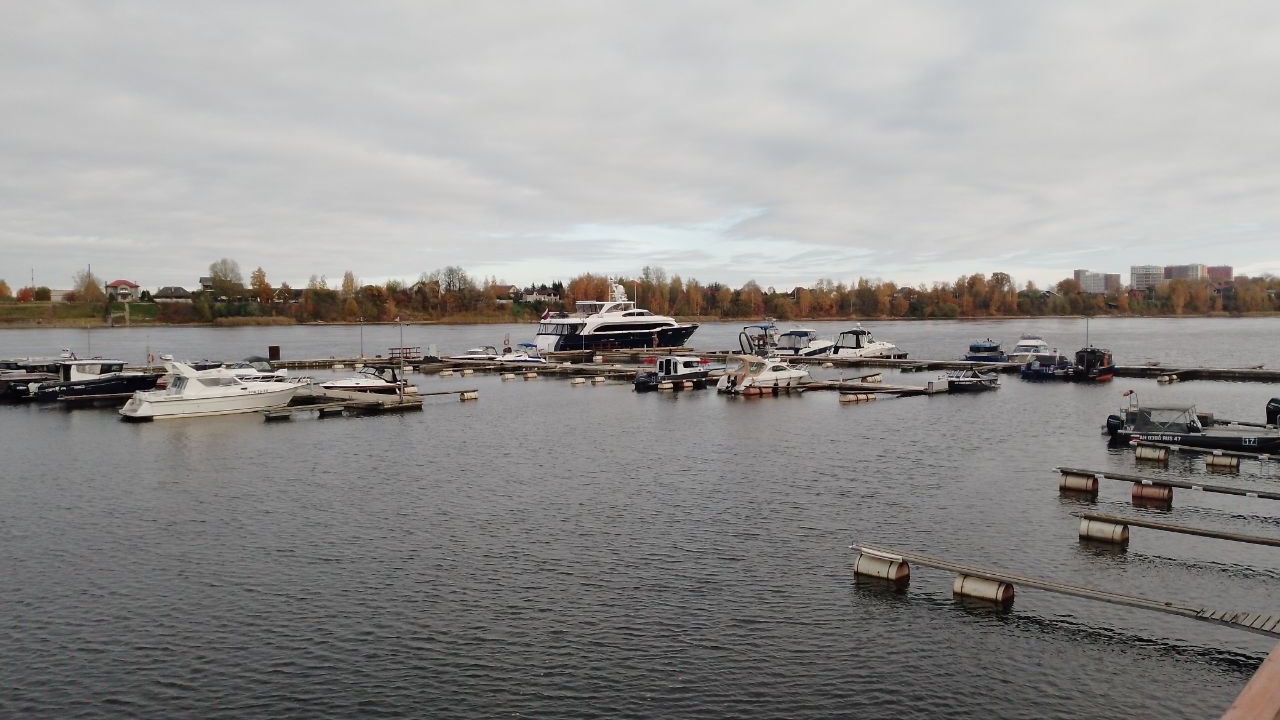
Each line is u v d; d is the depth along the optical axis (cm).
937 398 8650
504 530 3884
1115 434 5834
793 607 2977
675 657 2617
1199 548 3559
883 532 3803
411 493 4597
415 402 8075
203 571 3378
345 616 2936
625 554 3538
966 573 3038
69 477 5044
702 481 4834
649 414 7669
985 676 2488
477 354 13675
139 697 2408
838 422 7050
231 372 7856
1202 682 2438
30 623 2898
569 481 4866
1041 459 5388
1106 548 3562
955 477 4875
